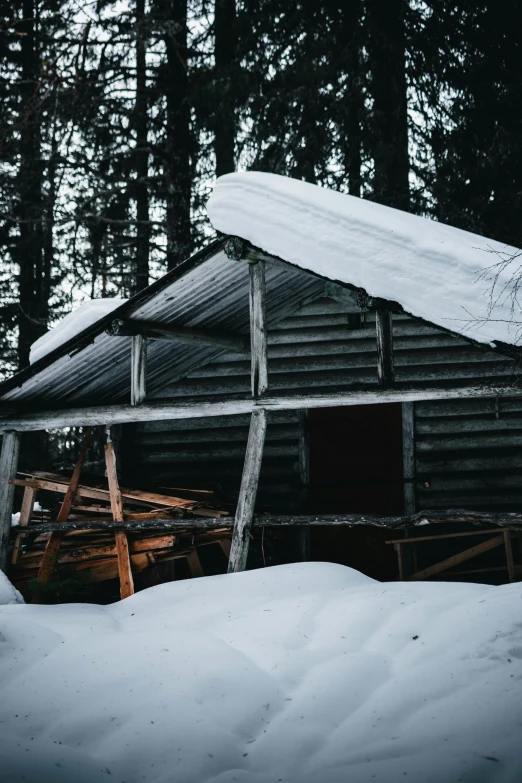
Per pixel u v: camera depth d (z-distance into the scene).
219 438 11.92
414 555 10.36
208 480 11.83
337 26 15.79
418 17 15.70
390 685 5.12
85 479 10.82
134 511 10.28
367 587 7.09
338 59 15.56
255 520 8.50
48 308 20.75
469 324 7.24
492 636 5.50
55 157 16.72
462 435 10.79
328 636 6.03
